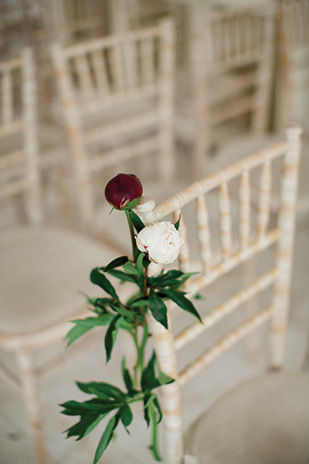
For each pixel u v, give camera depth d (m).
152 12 2.89
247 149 1.88
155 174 2.82
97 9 3.10
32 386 1.28
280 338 1.29
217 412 1.08
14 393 1.67
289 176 1.08
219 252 1.43
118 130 1.67
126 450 1.49
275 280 1.22
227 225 1.02
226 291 2.02
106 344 0.82
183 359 1.76
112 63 1.63
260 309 1.95
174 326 1.89
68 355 1.40
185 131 2.61
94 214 1.74
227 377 1.71
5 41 3.08
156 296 0.81
